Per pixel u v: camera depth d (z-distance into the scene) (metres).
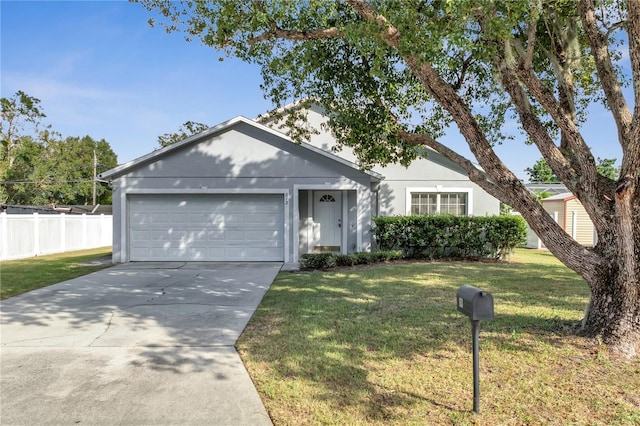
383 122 6.20
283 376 3.75
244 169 12.43
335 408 3.14
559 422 2.85
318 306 6.32
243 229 12.52
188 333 5.12
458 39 3.89
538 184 26.14
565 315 5.50
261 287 8.14
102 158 54.88
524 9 3.62
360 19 5.91
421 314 5.71
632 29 3.70
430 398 3.27
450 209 14.34
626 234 3.92
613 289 4.16
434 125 7.55
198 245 12.48
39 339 4.93
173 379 3.74
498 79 5.31
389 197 14.22
